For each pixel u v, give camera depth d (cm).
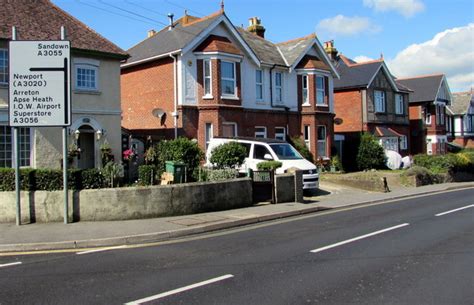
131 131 2481
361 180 2267
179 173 1603
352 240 999
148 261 848
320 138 3056
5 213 1255
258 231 1162
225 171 1658
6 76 1744
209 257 868
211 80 2391
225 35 2541
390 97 3881
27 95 1210
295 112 2927
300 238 1042
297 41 3078
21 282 717
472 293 620
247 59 2650
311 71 2953
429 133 4538
